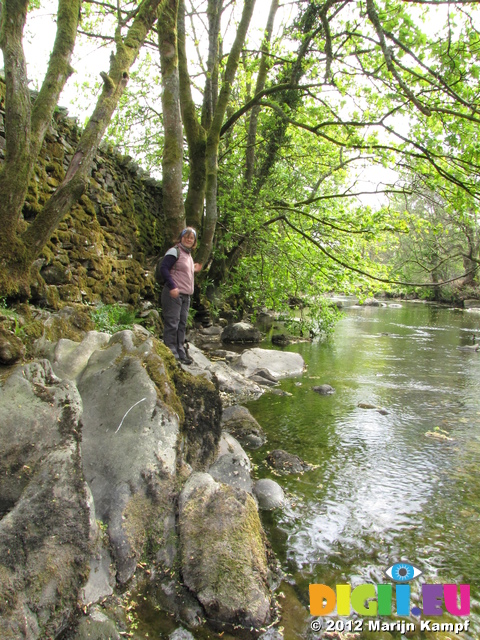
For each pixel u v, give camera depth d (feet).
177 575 8.31
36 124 14.07
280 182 46.09
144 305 29.71
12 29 12.90
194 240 17.54
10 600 6.63
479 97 21.53
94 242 23.90
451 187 27.09
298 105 37.81
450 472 14.11
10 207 13.93
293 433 17.03
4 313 12.87
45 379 9.74
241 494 9.68
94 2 30.81
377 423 18.44
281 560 9.59
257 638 7.50
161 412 10.35
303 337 41.32
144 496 9.05
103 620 7.14
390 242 33.65
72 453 8.41
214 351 31.78
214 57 35.86
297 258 37.37
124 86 16.26
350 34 25.82
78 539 7.66
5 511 7.61
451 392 23.59
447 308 88.38
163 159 28.91
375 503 12.11
